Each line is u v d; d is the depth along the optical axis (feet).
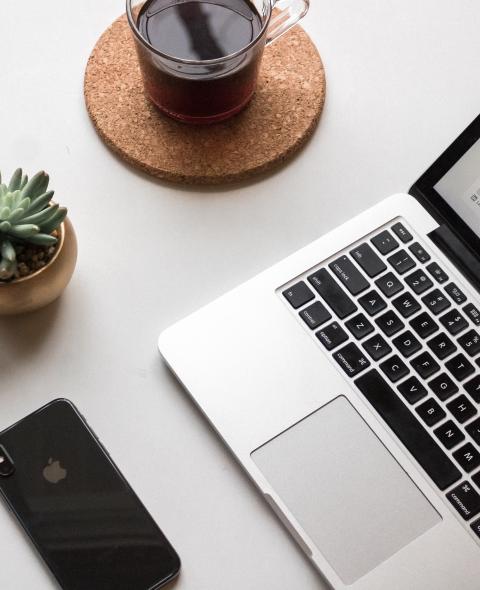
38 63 2.48
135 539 2.05
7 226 1.90
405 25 2.60
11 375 2.19
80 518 2.06
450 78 2.55
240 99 2.33
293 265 2.24
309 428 2.11
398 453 2.09
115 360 2.23
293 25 2.40
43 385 2.19
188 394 2.20
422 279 2.23
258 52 2.21
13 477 2.08
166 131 2.38
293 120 2.40
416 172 2.44
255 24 2.26
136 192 2.37
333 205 2.40
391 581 1.99
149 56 2.17
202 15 2.26
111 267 2.30
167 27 2.24
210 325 2.18
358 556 2.01
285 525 2.05
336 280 2.22
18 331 2.22
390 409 2.11
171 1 2.27
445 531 2.03
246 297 2.21
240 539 2.09
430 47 2.58
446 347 2.16
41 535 2.04
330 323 2.19
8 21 2.52
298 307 2.20
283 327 2.19
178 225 2.35
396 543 2.02
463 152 2.20
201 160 2.35
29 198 1.94
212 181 2.35
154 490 2.12
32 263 2.02
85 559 2.02
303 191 2.40
